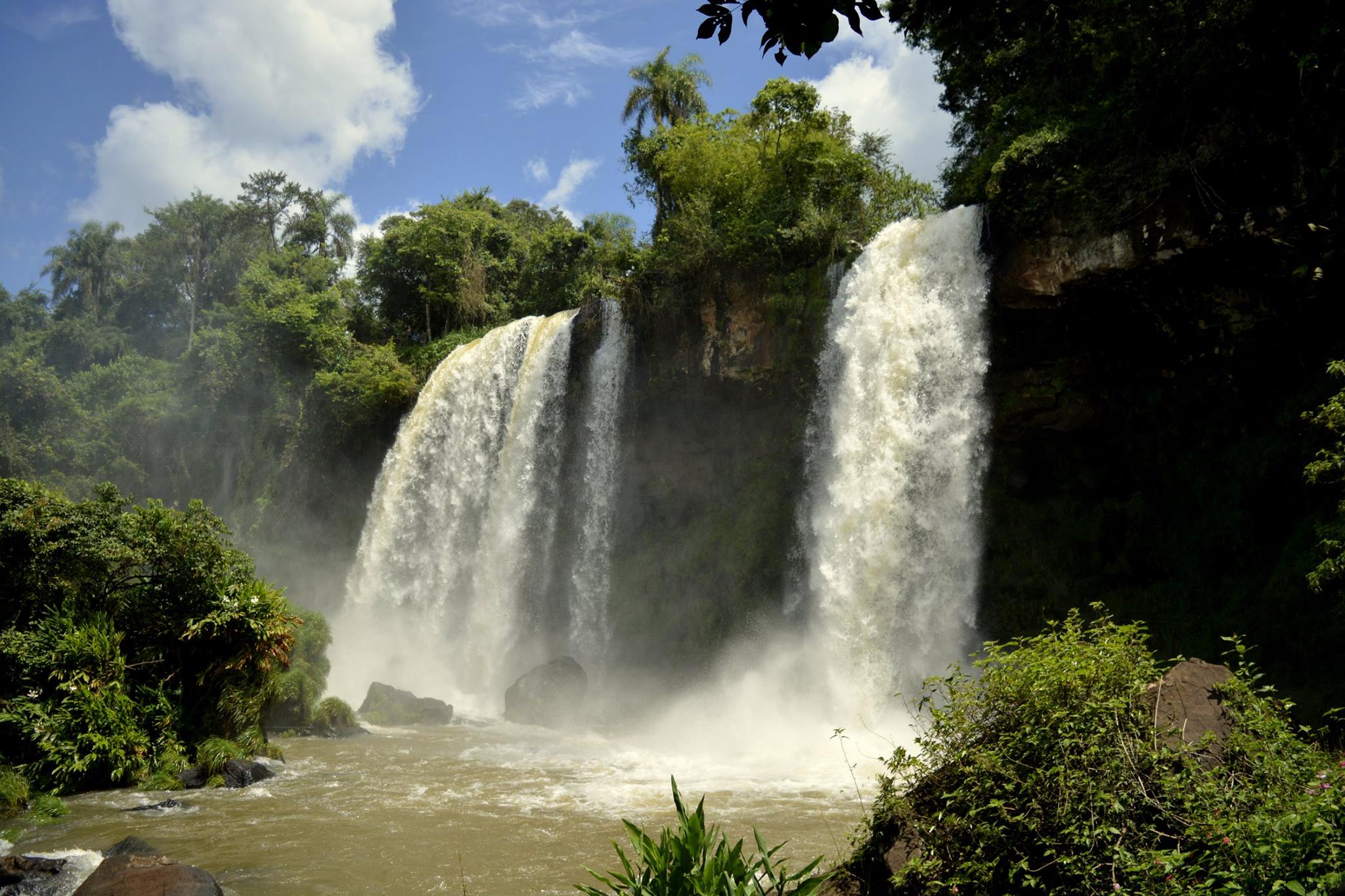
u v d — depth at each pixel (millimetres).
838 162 27094
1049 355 19172
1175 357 17828
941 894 6148
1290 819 4941
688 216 27375
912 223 21172
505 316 47438
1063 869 5633
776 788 14312
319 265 58438
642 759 17297
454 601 32500
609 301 29484
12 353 58062
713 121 31562
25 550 15375
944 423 19953
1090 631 7266
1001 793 6219
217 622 16078
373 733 20750
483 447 33156
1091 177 17281
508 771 16000
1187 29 15633
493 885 9391
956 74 24031
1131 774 5824
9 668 14766
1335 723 7742
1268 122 14703
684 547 27031
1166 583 17672
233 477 45281
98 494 17000
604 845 10859
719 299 25781
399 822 12172
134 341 71375
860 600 20797
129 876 8492
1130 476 19125
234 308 52031
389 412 38250
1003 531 19844
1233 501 17000
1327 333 15586
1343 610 12797
